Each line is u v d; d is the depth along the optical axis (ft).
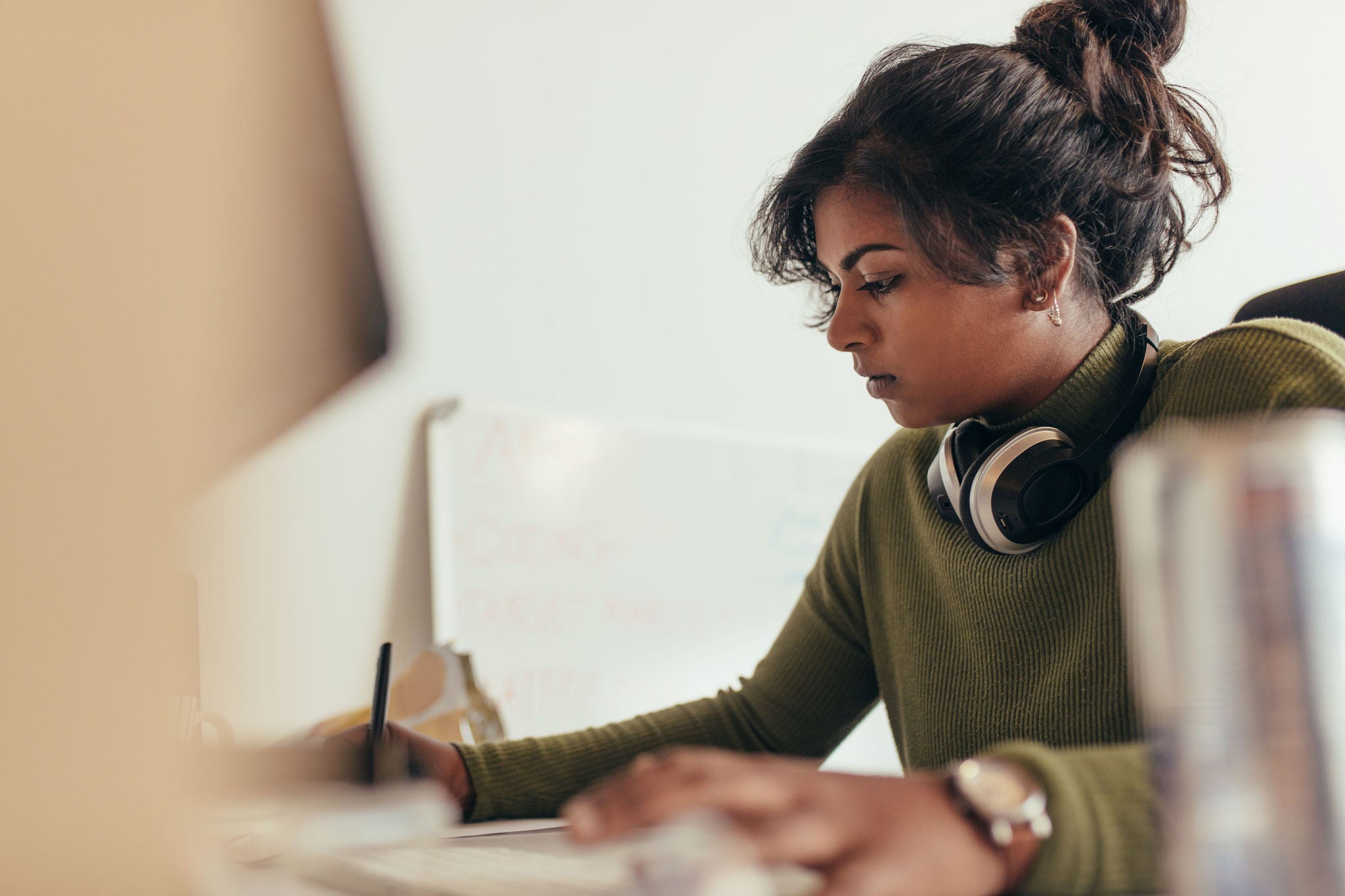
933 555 3.11
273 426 0.51
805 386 8.30
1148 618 0.94
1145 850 1.33
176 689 0.48
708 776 1.30
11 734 0.45
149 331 0.47
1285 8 9.46
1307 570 0.88
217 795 0.50
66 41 0.47
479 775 2.91
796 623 3.60
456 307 7.29
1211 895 0.89
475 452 7.07
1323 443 0.90
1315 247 9.32
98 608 0.46
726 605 7.73
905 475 3.37
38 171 0.46
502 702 6.88
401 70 7.35
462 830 2.48
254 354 0.49
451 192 7.39
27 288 0.45
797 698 3.46
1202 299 8.87
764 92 8.41
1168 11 2.92
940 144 2.64
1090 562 2.63
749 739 3.36
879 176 2.69
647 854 1.15
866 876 1.22
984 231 2.59
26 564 0.45
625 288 7.82
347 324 0.52
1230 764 0.88
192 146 0.48
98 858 0.46
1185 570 0.91
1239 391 2.42
